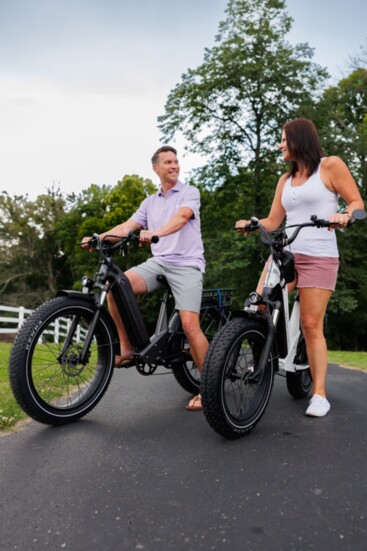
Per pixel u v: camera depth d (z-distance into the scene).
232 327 2.95
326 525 1.88
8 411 3.41
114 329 3.39
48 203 40.09
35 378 3.34
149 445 2.77
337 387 4.59
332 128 19.41
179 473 2.37
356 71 24.55
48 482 2.27
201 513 1.98
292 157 3.55
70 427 3.12
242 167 20.56
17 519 1.93
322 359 3.47
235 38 19.47
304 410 3.57
